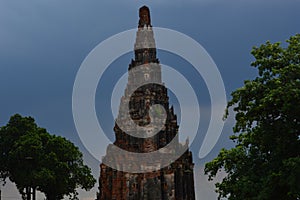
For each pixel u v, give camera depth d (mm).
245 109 51688
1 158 91312
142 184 84438
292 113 46906
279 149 47375
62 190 91312
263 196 45000
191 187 89875
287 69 49031
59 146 94062
